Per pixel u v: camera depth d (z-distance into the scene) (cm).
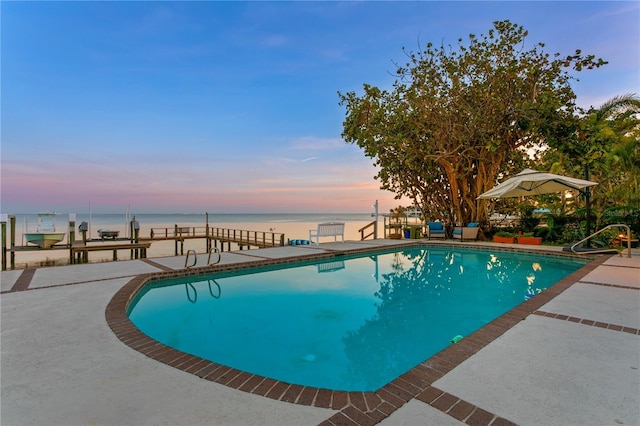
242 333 395
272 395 205
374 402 195
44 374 235
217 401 198
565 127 1151
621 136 1253
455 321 441
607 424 169
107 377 230
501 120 1258
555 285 504
